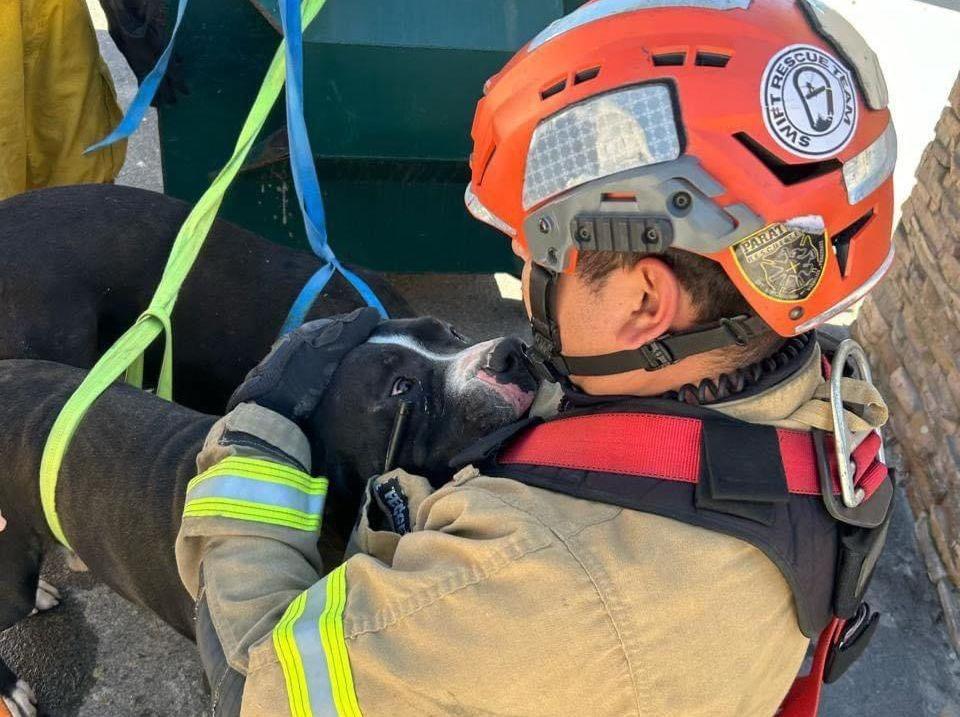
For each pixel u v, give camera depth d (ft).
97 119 12.37
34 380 7.97
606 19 3.78
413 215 11.61
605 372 3.95
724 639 3.52
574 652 3.47
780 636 3.72
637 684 3.45
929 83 18.12
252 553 4.55
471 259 12.17
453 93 10.38
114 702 8.81
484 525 3.68
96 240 9.54
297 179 7.93
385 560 4.44
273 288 9.87
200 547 4.87
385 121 10.50
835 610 3.84
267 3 9.75
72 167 12.34
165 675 9.02
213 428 5.47
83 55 11.85
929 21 20.02
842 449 3.65
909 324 10.76
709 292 3.70
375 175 11.08
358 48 9.96
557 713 3.56
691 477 3.64
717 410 3.80
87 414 7.47
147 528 6.89
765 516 3.57
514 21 10.27
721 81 3.51
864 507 3.78
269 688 3.77
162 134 11.12
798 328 3.74
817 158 3.51
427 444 6.10
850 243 3.73
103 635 9.29
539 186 3.81
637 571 3.48
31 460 7.50
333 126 10.50
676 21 3.64
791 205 3.51
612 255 3.75
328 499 6.29
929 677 8.79
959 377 9.60
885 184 3.76
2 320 9.11
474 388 6.00
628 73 3.62
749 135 3.50
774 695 3.91
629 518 3.59
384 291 10.07
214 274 9.82
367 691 3.67
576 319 3.96
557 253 3.82
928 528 9.79
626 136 3.57
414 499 4.68
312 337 6.41
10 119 11.28
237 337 9.84
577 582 3.47
